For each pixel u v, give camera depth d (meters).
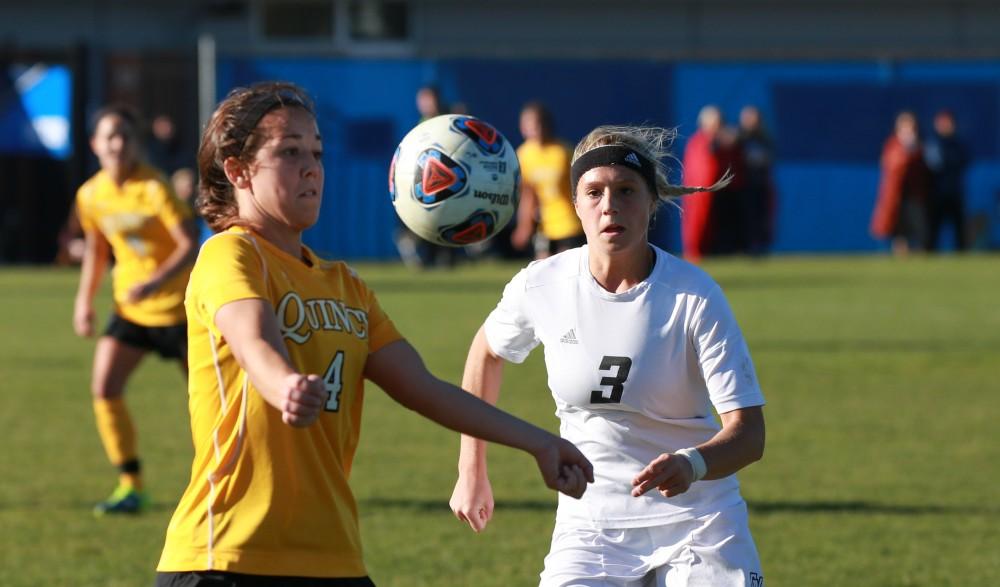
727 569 16.58
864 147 100.81
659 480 15.27
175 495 31.58
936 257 99.62
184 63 94.88
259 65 96.44
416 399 14.40
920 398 43.59
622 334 16.70
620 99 98.94
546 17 118.19
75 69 92.50
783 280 82.00
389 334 14.65
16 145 96.50
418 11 118.88
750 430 16.08
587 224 16.67
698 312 16.48
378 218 97.88
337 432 13.93
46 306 71.38
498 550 26.42
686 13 117.56
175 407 43.38
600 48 117.94
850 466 33.91
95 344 57.25
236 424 13.47
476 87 98.12
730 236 96.44
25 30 115.62
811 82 100.06
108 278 90.31
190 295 13.74
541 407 41.84
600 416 17.05
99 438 38.31
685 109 99.56
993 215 101.75
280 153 13.95
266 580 13.34
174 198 30.05
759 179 95.19
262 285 13.49
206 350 13.57
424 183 18.58
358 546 14.02
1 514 29.70
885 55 100.06
